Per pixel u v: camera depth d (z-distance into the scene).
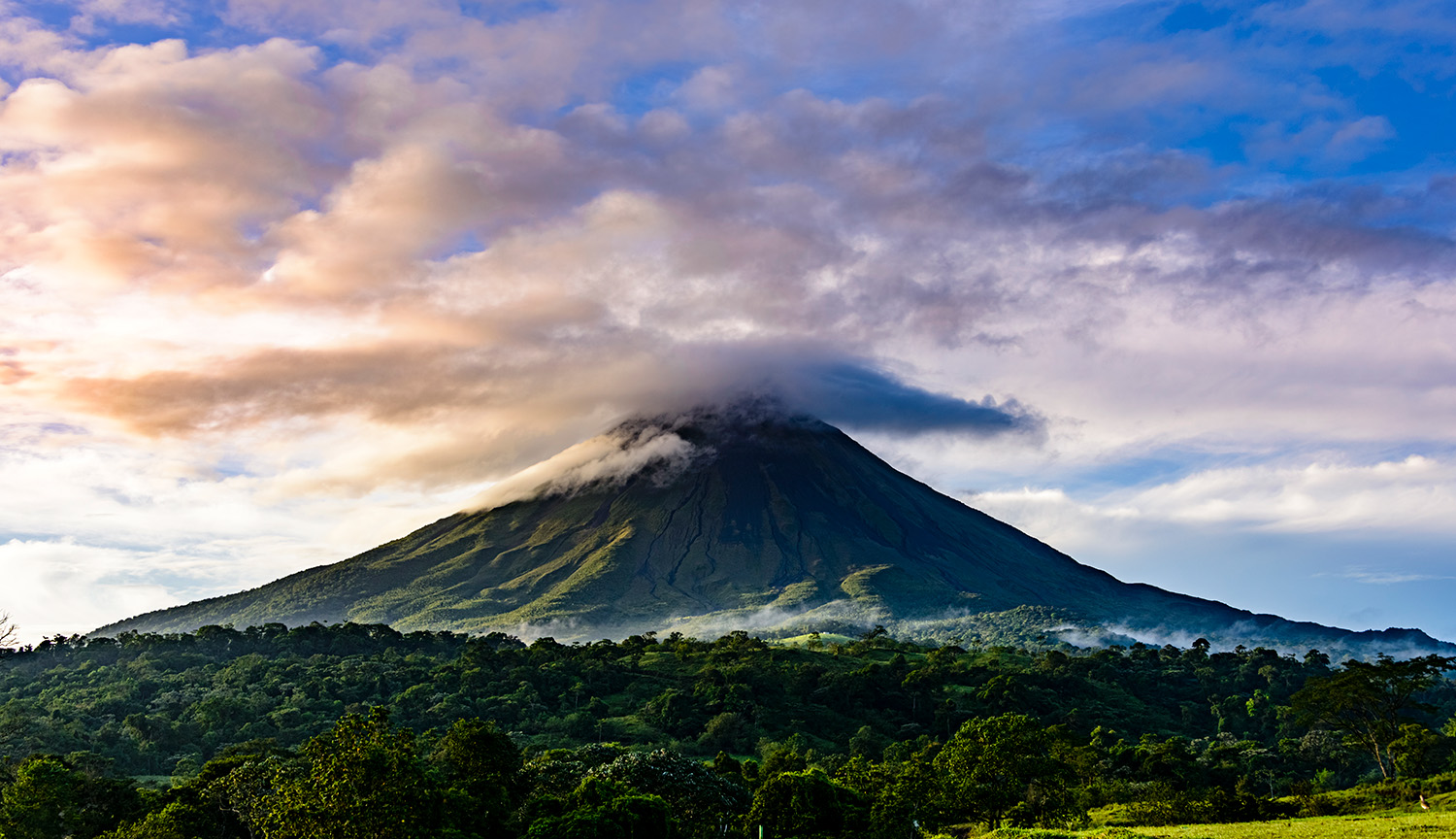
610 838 62.25
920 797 82.25
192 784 88.56
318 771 56.59
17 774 96.12
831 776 113.88
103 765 129.38
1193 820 91.69
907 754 160.12
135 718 156.50
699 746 168.38
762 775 112.81
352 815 54.56
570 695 192.12
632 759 83.50
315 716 170.75
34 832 80.19
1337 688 126.19
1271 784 140.25
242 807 79.81
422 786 60.00
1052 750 126.56
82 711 172.12
